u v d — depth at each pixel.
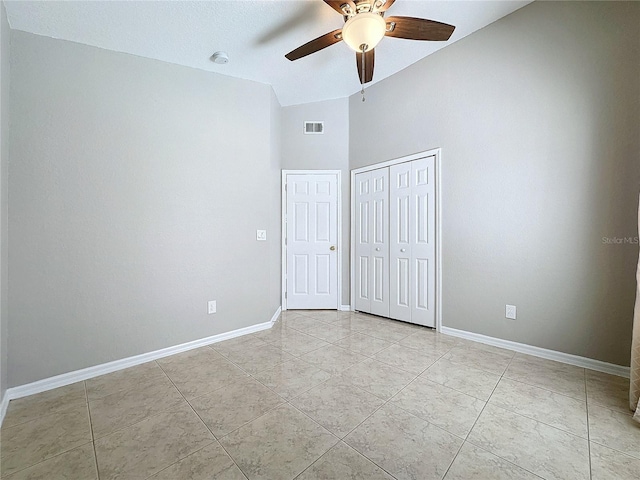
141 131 2.49
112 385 2.08
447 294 2.98
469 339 2.83
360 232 3.86
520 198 2.48
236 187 3.05
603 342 2.12
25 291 2.03
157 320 2.56
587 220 2.17
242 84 3.11
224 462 1.33
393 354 2.50
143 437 1.51
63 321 2.15
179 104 2.70
